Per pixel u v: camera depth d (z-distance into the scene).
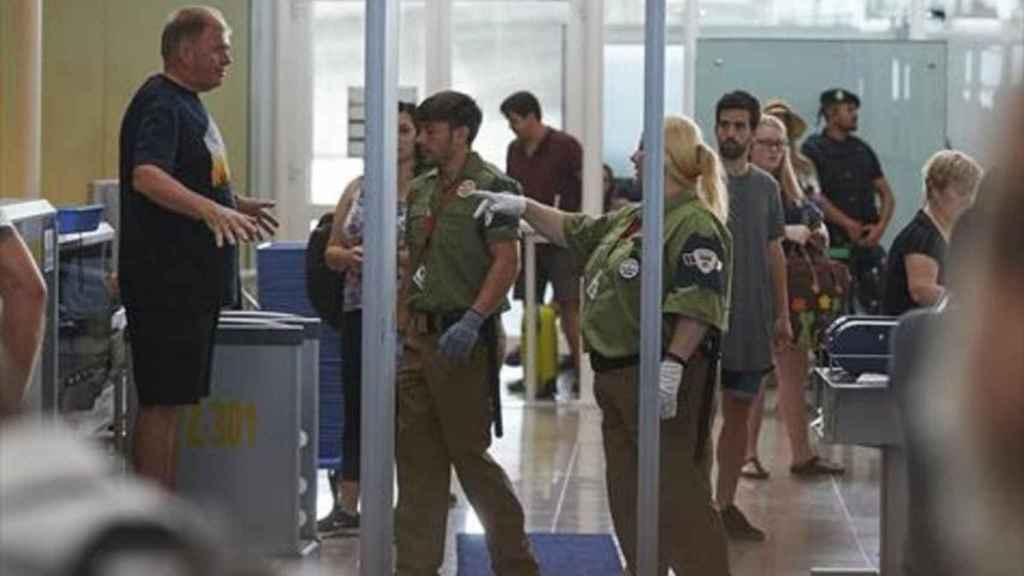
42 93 14.15
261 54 14.64
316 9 15.20
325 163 15.25
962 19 13.75
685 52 14.45
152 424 7.32
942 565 1.86
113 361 8.38
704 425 7.05
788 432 11.11
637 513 6.74
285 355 7.80
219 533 0.97
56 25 14.32
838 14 15.21
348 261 8.67
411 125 8.73
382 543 5.95
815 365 10.23
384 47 5.73
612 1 15.34
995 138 1.71
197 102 7.38
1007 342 1.65
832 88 13.77
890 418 7.13
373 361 5.90
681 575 7.07
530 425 13.12
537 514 10.02
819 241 10.27
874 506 10.27
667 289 6.93
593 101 14.10
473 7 15.58
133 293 7.25
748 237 9.19
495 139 15.69
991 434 1.67
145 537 0.93
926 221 8.75
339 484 9.31
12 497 0.95
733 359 9.21
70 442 1.02
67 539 0.93
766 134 10.12
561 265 14.04
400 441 7.53
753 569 8.84
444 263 7.41
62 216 7.91
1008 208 1.68
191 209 7.09
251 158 14.51
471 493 7.56
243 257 12.58
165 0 14.33
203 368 7.34
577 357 14.06
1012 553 1.67
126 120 7.29
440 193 7.49
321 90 15.23
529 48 15.57
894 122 13.84
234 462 7.82
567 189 14.05
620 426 7.13
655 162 6.19
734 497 9.54
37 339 5.82
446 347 7.34
